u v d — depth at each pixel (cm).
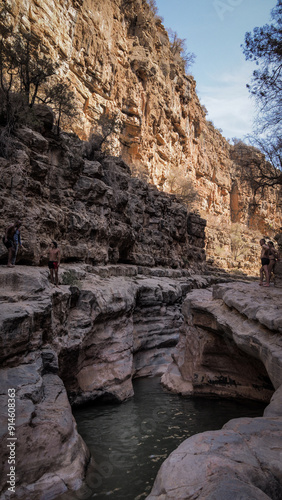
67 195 1683
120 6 4462
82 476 589
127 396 1177
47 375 765
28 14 2819
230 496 272
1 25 1759
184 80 5834
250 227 7262
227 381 1176
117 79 4062
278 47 1202
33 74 1667
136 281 1872
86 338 1130
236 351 1070
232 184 7481
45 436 571
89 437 853
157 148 4825
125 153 4097
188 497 294
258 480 317
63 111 1889
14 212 1202
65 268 1385
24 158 1289
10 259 1064
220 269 4531
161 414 1030
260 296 945
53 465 562
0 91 1416
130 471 682
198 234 3841
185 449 374
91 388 1109
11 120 1349
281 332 684
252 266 5488
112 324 1308
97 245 1834
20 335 688
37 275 955
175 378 1338
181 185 4903
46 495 527
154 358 1633
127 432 891
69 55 3312
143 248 2636
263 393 1124
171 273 2652
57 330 978
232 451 359
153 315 1783
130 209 2466
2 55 1534
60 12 3188
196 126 6334
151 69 4603
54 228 1475
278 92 1284
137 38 4775
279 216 7519
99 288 1329
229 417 1005
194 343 1283
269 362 688
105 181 2181
